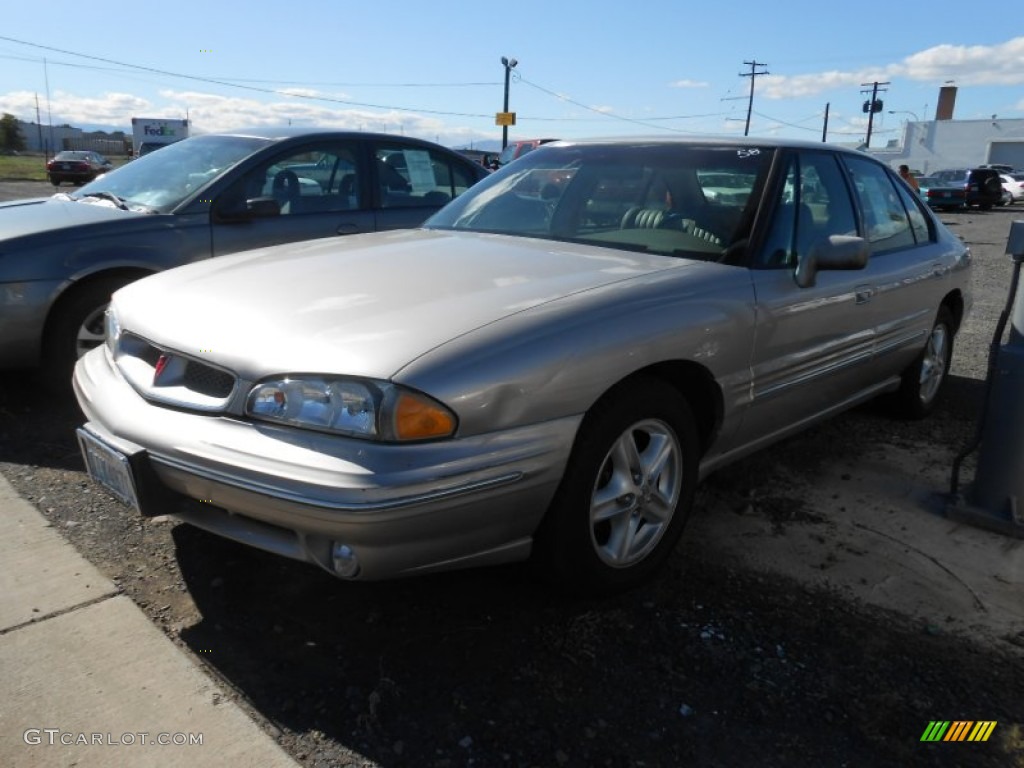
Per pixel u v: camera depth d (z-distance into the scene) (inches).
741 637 104.2
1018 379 131.3
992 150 2335.1
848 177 156.1
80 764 79.7
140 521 130.6
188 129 1652.3
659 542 115.5
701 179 137.9
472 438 89.4
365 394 85.7
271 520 89.4
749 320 120.5
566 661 98.5
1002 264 498.9
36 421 174.2
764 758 84.4
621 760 83.3
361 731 86.1
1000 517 135.1
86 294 181.0
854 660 100.3
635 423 107.0
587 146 157.6
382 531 84.7
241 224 202.8
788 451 169.6
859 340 150.1
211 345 96.9
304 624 104.9
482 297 101.8
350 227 223.3
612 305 103.7
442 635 103.3
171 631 102.4
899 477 156.9
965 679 97.4
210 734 84.4
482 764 82.2
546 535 102.0
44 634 99.7
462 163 259.1
